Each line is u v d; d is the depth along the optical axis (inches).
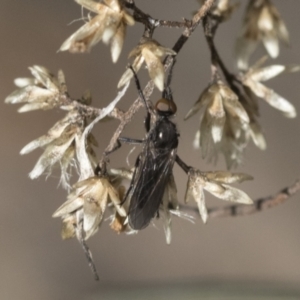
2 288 6.0
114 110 4.2
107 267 5.9
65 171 4.3
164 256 5.9
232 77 4.5
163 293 5.5
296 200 5.9
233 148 4.4
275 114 5.9
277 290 5.3
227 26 5.7
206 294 5.3
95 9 4.2
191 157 5.7
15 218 6.1
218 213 4.6
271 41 4.6
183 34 4.2
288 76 5.7
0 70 6.1
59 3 6.2
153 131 4.3
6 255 6.0
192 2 5.7
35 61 6.1
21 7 6.2
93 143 4.3
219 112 4.3
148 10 5.7
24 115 6.1
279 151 5.9
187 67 5.9
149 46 4.2
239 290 5.3
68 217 4.2
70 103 4.3
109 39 4.2
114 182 4.3
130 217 4.2
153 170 4.3
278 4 5.7
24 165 6.1
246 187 5.8
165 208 4.3
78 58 6.0
